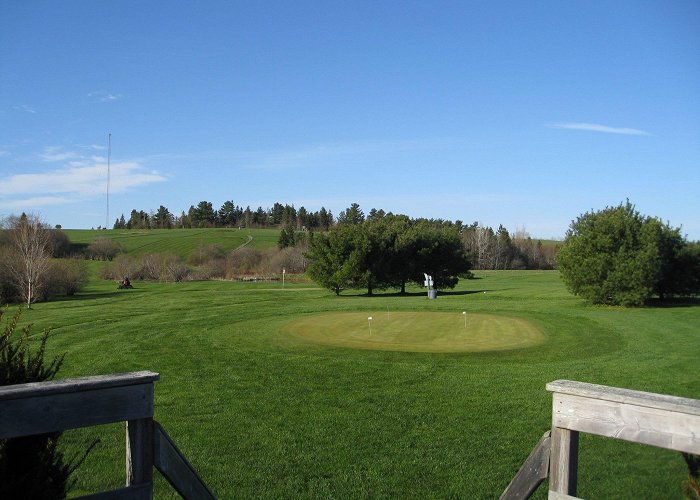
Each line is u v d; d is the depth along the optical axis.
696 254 34.34
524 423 9.12
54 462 4.33
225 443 8.12
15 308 34.00
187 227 173.62
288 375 13.11
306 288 54.03
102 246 90.62
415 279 49.50
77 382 3.13
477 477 6.84
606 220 32.16
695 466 3.95
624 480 6.00
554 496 3.49
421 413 9.75
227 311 28.77
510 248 107.12
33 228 40.25
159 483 6.50
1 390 2.95
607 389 3.38
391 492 6.39
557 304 33.97
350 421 9.25
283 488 6.48
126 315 27.00
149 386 3.39
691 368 14.28
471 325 23.19
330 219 161.88
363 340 18.95
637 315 27.41
